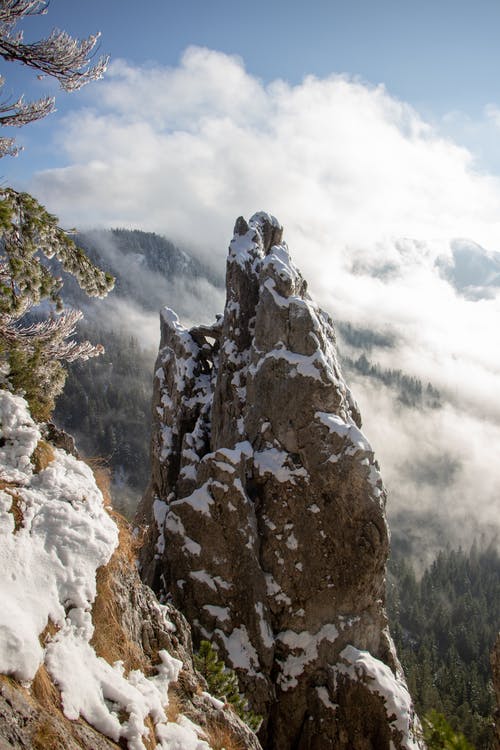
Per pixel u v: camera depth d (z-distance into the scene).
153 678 10.92
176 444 36.06
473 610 142.25
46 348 15.42
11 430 11.39
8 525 9.01
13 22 11.21
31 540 9.21
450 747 11.23
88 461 14.67
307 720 24.02
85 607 9.18
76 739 7.31
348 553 25.78
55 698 7.61
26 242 11.36
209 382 37.41
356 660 24.09
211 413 34.88
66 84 12.12
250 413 29.19
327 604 25.75
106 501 13.21
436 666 101.69
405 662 96.81
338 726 23.39
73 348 16.05
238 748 11.42
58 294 12.48
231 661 24.28
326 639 25.09
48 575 8.91
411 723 22.78
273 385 28.47
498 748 20.70
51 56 11.56
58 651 8.25
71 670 8.20
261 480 27.27
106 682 8.75
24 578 8.47
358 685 23.48
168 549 26.86
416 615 135.88
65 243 12.13
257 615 25.16
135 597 12.10
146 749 8.43
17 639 7.23
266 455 27.69
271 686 24.44
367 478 25.88
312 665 24.66
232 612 25.39
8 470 10.59
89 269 12.55
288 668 24.81
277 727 24.09
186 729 10.02
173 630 13.71
